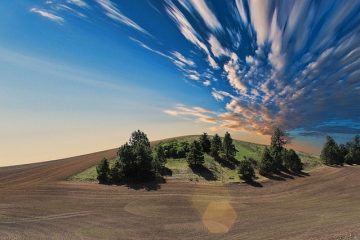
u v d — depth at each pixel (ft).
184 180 183.42
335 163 267.39
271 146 256.52
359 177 225.56
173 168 199.72
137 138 215.92
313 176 221.05
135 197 153.48
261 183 192.03
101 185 170.50
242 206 147.43
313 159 274.98
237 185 183.83
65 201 144.77
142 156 179.22
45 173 194.08
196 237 104.58
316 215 134.21
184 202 148.66
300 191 183.21
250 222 121.90
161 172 191.42
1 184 170.50
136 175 177.78
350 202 162.50
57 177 184.03
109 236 104.99
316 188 191.42
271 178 204.33
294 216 131.85
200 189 171.22
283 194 175.22
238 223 120.47
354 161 280.10
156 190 165.07
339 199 169.27
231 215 131.85
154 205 142.41
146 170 178.81
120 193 158.81
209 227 115.24
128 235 106.01
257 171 215.31
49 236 104.94
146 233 108.06
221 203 150.41
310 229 111.75
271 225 118.01
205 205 145.79
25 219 121.49
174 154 222.48
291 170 229.25
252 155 252.21
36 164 224.53
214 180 188.34
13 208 133.90
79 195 153.79
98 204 141.79
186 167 202.69
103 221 120.26
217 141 237.45
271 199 164.25
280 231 110.22
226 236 105.50
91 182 174.91
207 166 208.33
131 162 177.06
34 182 174.40
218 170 206.18
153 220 122.42
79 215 126.93
